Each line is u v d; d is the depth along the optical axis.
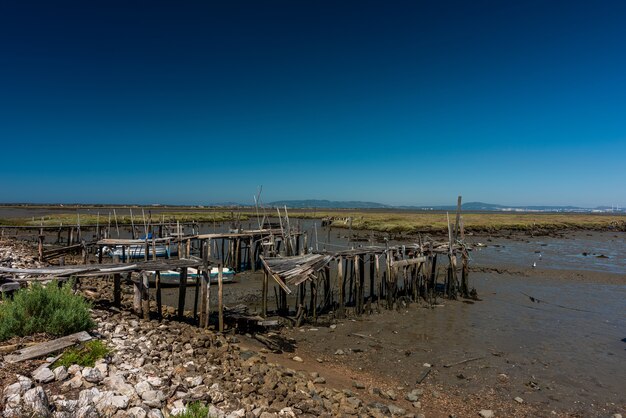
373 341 18.31
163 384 9.77
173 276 27.28
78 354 10.22
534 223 86.06
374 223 78.44
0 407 7.42
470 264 40.31
